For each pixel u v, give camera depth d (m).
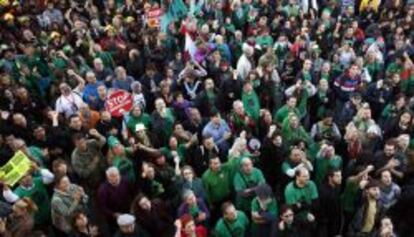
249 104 12.31
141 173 9.90
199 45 14.82
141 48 15.81
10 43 15.60
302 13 18.06
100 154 10.34
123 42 15.98
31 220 8.87
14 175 9.28
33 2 18.48
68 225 9.02
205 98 12.53
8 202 9.21
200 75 13.67
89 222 8.79
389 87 12.96
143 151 10.21
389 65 14.30
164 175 9.87
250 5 18.00
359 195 9.59
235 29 17.27
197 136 11.24
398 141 10.20
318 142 11.04
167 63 14.78
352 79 12.96
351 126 10.67
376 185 8.98
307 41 15.13
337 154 11.27
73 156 10.14
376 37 15.84
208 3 18.20
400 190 9.52
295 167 10.01
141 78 13.80
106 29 16.41
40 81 14.00
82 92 12.73
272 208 8.98
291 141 10.77
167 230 8.95
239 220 8.77
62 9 18.56
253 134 11.63
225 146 11.07
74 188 9.24
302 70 13.53
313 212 9.30
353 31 16.12
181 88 13.32
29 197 9.35
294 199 9.16
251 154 10.73
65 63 14.30
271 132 10.60
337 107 12.75
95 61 13.73
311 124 12.95
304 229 8.51
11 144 10.28
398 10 18.20
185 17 17.55
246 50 13.95
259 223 8.88
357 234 9.20
